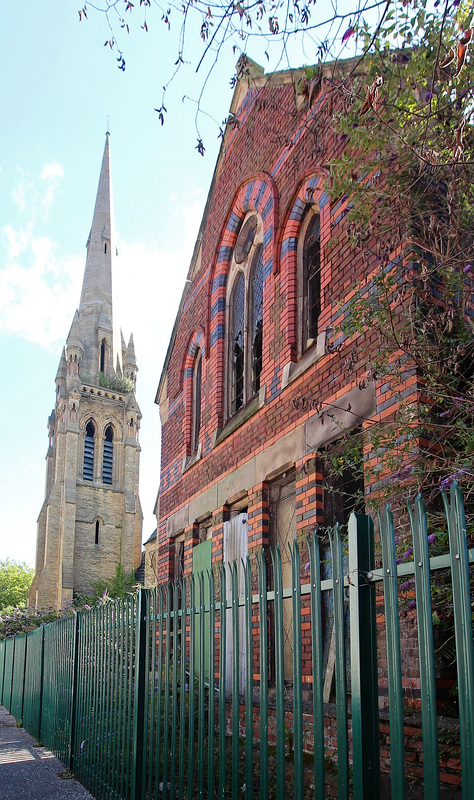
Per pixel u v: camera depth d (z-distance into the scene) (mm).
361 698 2605
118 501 64688
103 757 6406
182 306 13070
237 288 10953
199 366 12266
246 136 10562
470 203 5246
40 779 7527
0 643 17828
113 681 6258
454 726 4508
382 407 6164
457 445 5180
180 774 4340
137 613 5555
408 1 4730
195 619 4410
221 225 11164
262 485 8602
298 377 7941
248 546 8719
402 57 5199
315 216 8617
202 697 4137
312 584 3062
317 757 2854
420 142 5164
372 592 2758
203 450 10945
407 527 5207
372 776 2555
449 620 4961
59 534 61094
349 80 5648
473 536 4219
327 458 6594
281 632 3299
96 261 74812
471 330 5402
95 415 66375
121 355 72938
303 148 8562
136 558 63781
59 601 56938
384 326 5574
